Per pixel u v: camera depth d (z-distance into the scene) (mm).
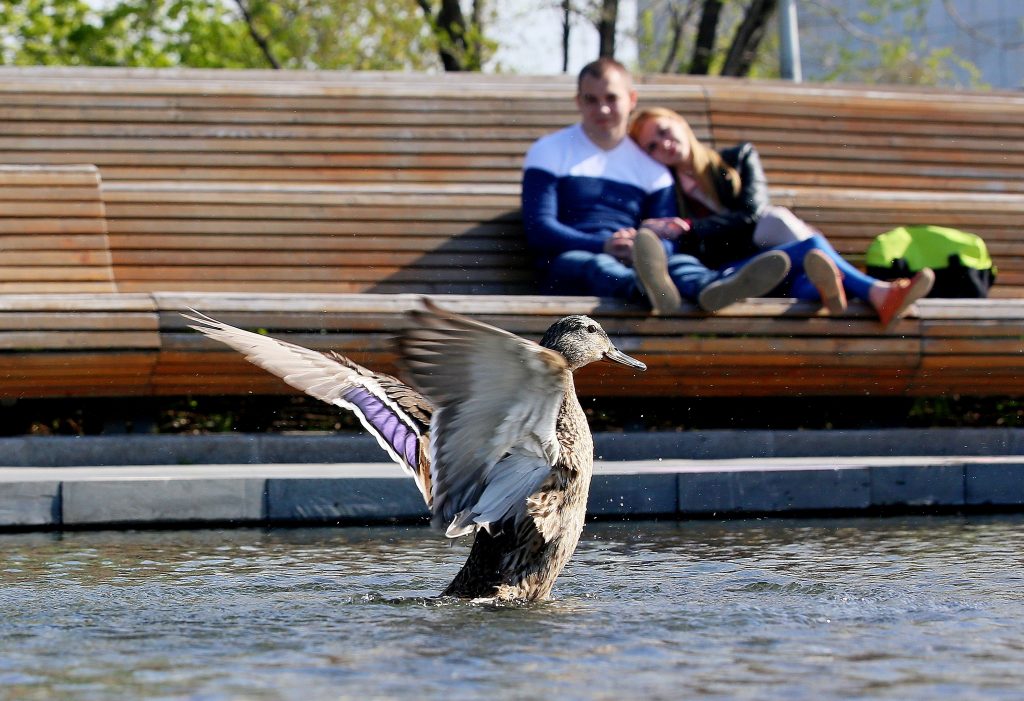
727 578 6508
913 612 5621
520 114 13375
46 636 5137
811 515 8977
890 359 10883
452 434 5387
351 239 12016
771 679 4383
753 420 11930
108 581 6434
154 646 4941
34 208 11445
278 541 7859
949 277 11750
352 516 8578
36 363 9977
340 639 5055
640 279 10391
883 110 14133
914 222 12719
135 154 12664
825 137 13922
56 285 11391
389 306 10289
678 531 8250
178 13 23812
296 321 10219
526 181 11719
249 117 12945
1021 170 14312
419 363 5125
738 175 11859
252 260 11844
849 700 4098
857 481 9031
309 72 13445
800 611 5648
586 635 5129
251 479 8492
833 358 10789
